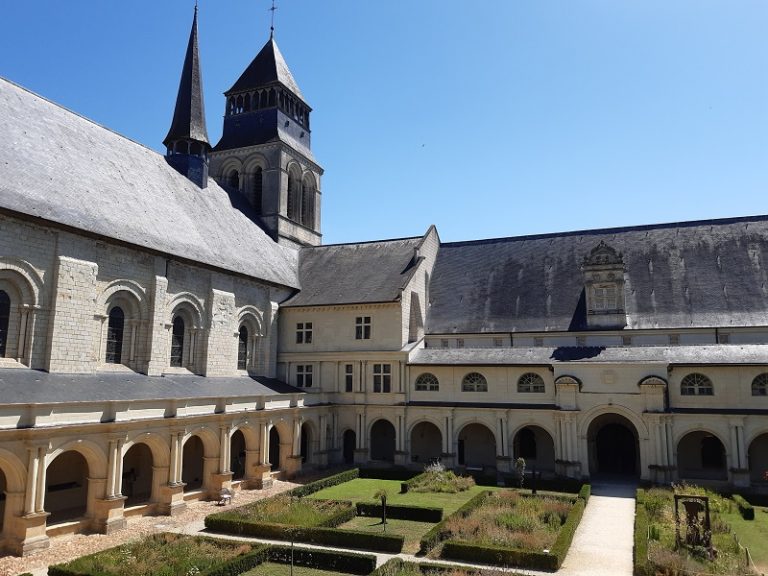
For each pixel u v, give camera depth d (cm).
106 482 3231
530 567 2608
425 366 5403
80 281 3638
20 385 3117
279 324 5941
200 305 4688
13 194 3369
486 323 5825
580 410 4766
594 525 3322
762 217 5625
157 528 3297
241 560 2553
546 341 5538
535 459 5284
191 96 5806
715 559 2647
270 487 4534
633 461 5128
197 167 5781
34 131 3975
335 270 6266
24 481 2847
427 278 6328
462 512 3362
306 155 7312
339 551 2703
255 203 6875
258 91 7031
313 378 5747
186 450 4597
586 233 6250
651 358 4731
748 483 4328
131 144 5072
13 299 3372
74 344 3572
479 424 5469
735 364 4491
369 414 5556
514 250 6397
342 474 4697
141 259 4128
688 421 4531
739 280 5247
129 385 3766
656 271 5569
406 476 4953
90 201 3941
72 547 2922
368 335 5634
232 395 4297
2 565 2636
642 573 2456
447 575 2427
